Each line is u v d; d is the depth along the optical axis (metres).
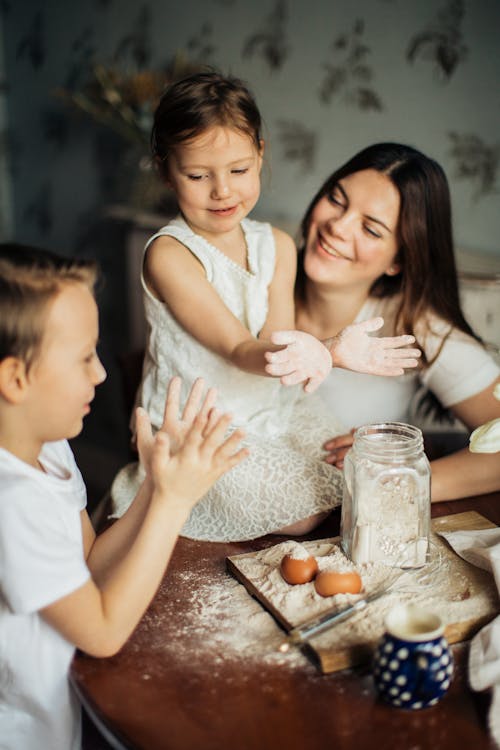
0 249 0.79
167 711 0.76
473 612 0.88
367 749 0.71
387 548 0.97
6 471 0.81
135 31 2.59
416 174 1.34
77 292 0.80
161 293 1.25
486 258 1.89
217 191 1.18
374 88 2.04
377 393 1.54
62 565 0.79
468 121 1.90
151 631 0.89
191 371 1.29
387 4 1.96
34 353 0.77
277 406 1.34
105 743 0.96
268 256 1.33
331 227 1.36
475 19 1.83
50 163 3.09
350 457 1.00
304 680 0.80
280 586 0.94
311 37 2.12
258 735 0.73
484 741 0.72
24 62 3.08
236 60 2.31
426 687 0.75
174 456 0.82
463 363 1.42
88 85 2.52
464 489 1.21
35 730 0.87
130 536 0.92
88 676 0.81
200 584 0.98
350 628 0.85
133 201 2.57
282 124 2.24
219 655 0.84
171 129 1.16
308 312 1.52
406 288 1.42
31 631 0.84
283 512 1.13
